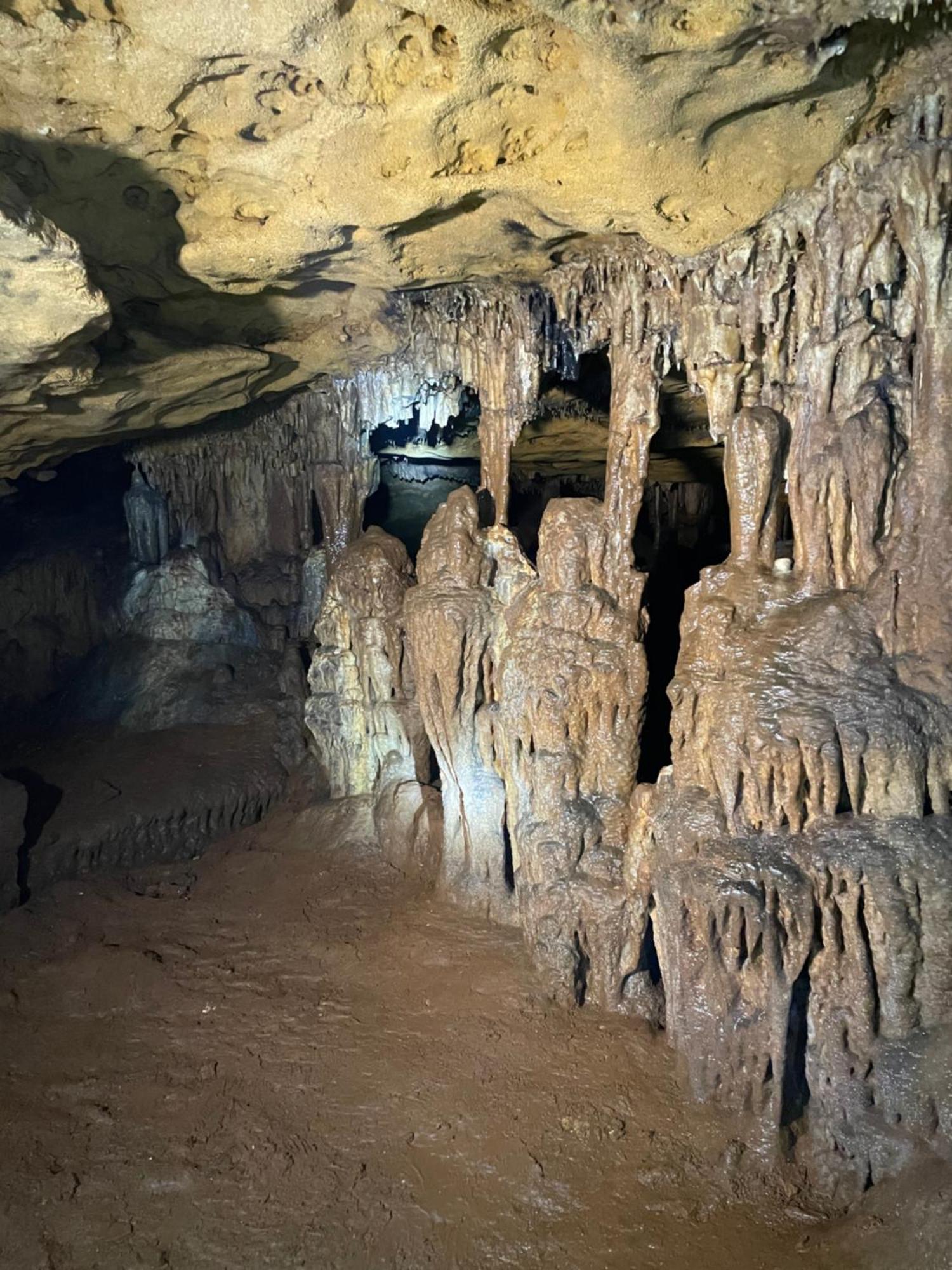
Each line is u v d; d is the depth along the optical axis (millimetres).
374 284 7469
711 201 5707
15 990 7504
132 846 9547
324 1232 5309
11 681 12586
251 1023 7086
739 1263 5059
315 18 4680
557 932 7066
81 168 5777
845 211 5711
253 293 7379
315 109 5332
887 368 5898
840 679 5695
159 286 7152
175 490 12336
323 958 7883
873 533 5859
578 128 5332
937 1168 5062
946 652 5594
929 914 5309
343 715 9961
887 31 4773
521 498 14742
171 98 5234
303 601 11727
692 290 6609
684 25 4512
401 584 9312
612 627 7215
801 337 6148
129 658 12250
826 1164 5531
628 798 7246
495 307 8008
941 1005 5312
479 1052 6648
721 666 6164
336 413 10555
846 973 5500
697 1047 5996
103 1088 6418
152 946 8133
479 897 8258
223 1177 5676
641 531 14414
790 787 5699
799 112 5164
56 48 4832
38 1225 5344
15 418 7543
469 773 8109
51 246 5152
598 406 10336
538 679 7266
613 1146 5812
